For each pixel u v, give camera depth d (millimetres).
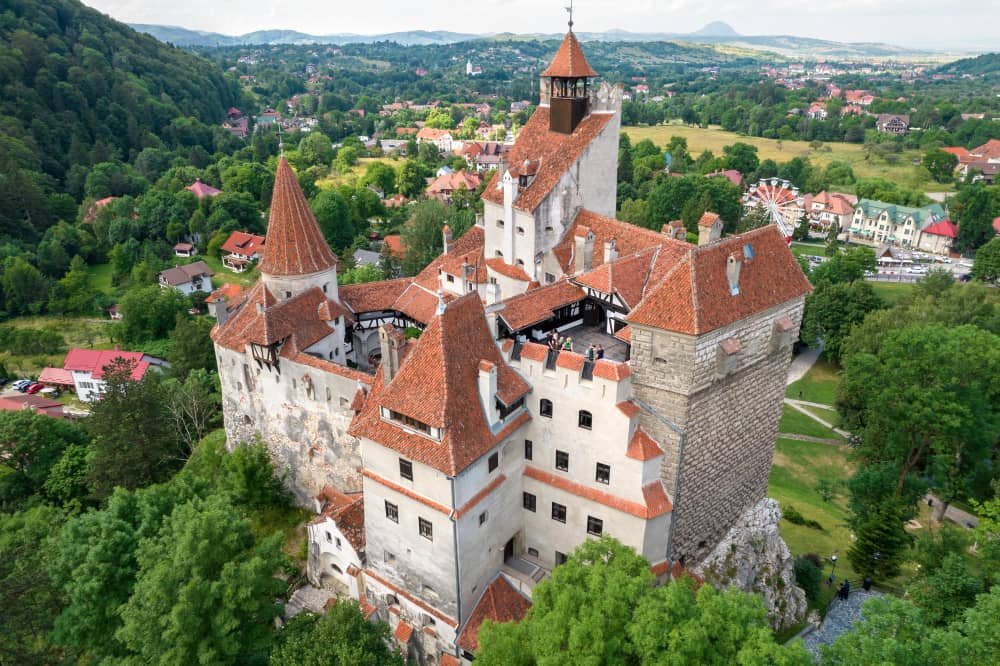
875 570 59812
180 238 192375
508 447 50094
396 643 52281
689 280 45344
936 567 54438
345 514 56719
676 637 32125
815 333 123375
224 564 45031
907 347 72125
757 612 34500
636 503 47219
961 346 69812
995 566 49750
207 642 42625
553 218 65875
